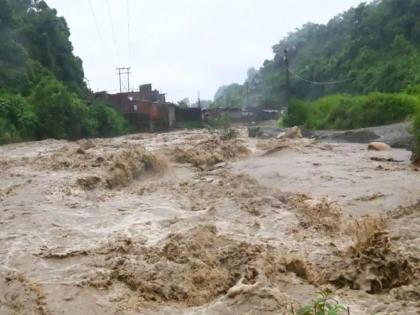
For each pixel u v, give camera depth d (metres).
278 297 5.92
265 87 83.50
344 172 14.23
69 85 51.59
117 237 9.04
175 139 27.69
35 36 51.00
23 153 22.09
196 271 7.09
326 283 6.60
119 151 19.33
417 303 5.71
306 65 69.94
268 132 29.80
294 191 12.16
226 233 8.92
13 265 7.81
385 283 6.44
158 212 10.77
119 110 50.53
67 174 14.91
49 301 6.43
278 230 9.12
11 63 43.75
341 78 57.47
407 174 13.54
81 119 37.34
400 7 57.03
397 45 51.75
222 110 63.94
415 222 9.05
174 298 6.44
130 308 6.15
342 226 9.30
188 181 14.19
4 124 31.44
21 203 11.62
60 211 10.93
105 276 7.10
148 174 15.66
